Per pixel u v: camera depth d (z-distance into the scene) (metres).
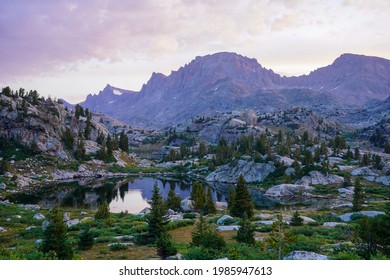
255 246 37.59
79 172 178.50
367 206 88.31
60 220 32.66
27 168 163.88
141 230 53.50
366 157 170.12
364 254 29.91
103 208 70.88
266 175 157.25
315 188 133.25
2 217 73.12
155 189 59.84
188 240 48.25
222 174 174.38
